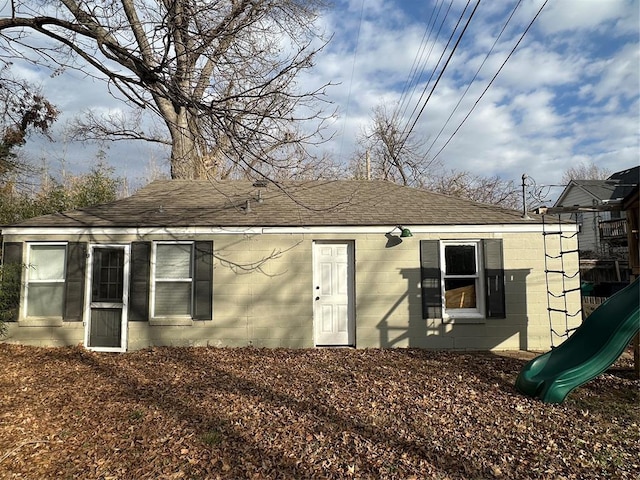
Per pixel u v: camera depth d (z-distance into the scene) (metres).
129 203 12.25
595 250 29.84
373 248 10.81
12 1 6.37
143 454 4.96
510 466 4.77
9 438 5.38
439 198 12.83
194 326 10.51
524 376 7.27
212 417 6.00
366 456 4.93
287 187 13.80
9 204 15.30
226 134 6.20
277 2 7.05
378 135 33.84
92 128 16.23
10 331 10.30
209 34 6.36
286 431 5.55
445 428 5.73
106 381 7.76
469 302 10.90
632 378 8.11
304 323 10.60
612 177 31.56
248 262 10.67
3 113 8.27
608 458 4.95
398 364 9.06
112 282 10.58
